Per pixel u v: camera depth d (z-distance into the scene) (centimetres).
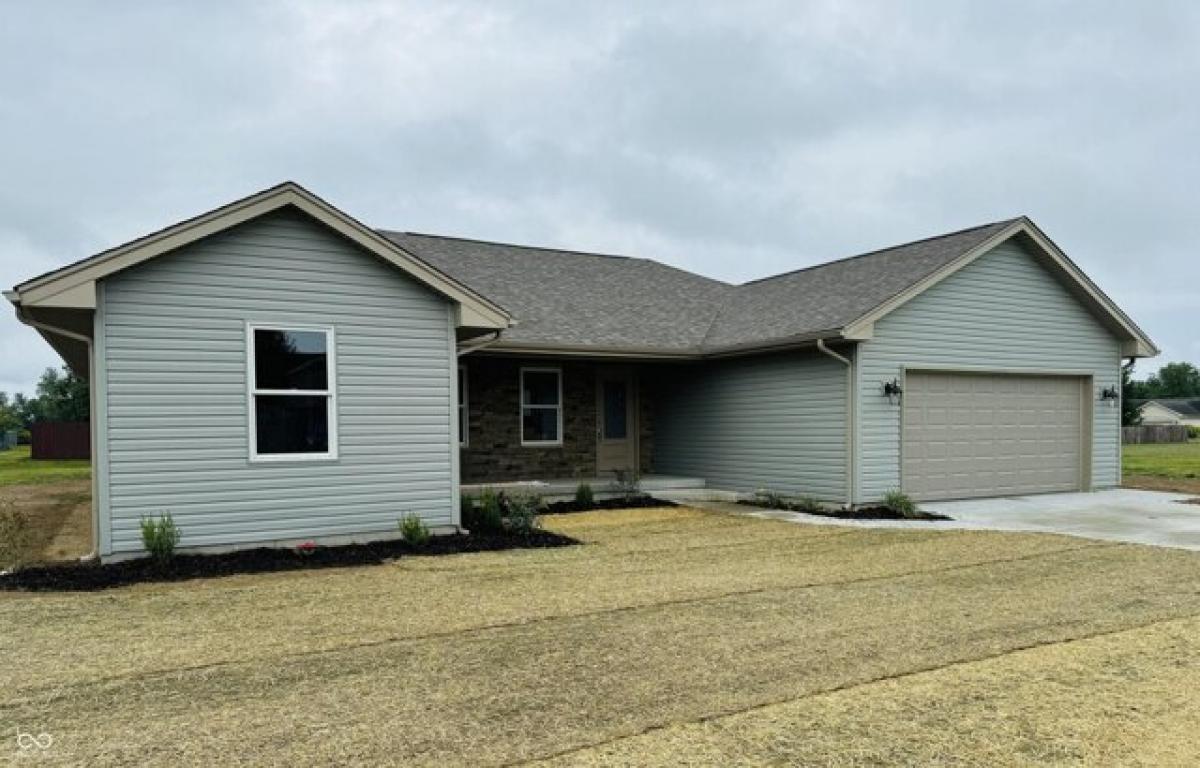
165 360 848
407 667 496
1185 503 1380
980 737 396
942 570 809
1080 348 1566
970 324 1406
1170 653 533
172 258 854
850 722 412
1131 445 4097
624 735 393
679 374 1650
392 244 953
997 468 1455
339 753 371
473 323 1020
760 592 708
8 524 1052
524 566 835
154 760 364
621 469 1628
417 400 998
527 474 1527
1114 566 825
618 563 852
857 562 855
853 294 1398
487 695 447
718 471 1548
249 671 489
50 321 877
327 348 938
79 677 479
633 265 2025
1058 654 529
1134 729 408
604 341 1434
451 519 1020
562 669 492
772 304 1603
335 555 883
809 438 1348
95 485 841
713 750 377
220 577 779
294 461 914
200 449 863
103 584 743
